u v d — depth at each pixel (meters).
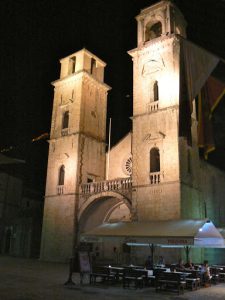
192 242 19.97
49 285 20.83
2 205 59.81
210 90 24.34
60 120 45.72
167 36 37.03
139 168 35.31
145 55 38.75
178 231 21.30
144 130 36.12
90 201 39.09
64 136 44.16
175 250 30.44
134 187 35.03
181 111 23.83
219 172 47.12
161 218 32.22
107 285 21.66
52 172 44.12
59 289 19.33
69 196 41.03
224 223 45.84
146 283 22.11
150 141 35.22
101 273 22.20
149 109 36.59
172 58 36.50
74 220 39.62
